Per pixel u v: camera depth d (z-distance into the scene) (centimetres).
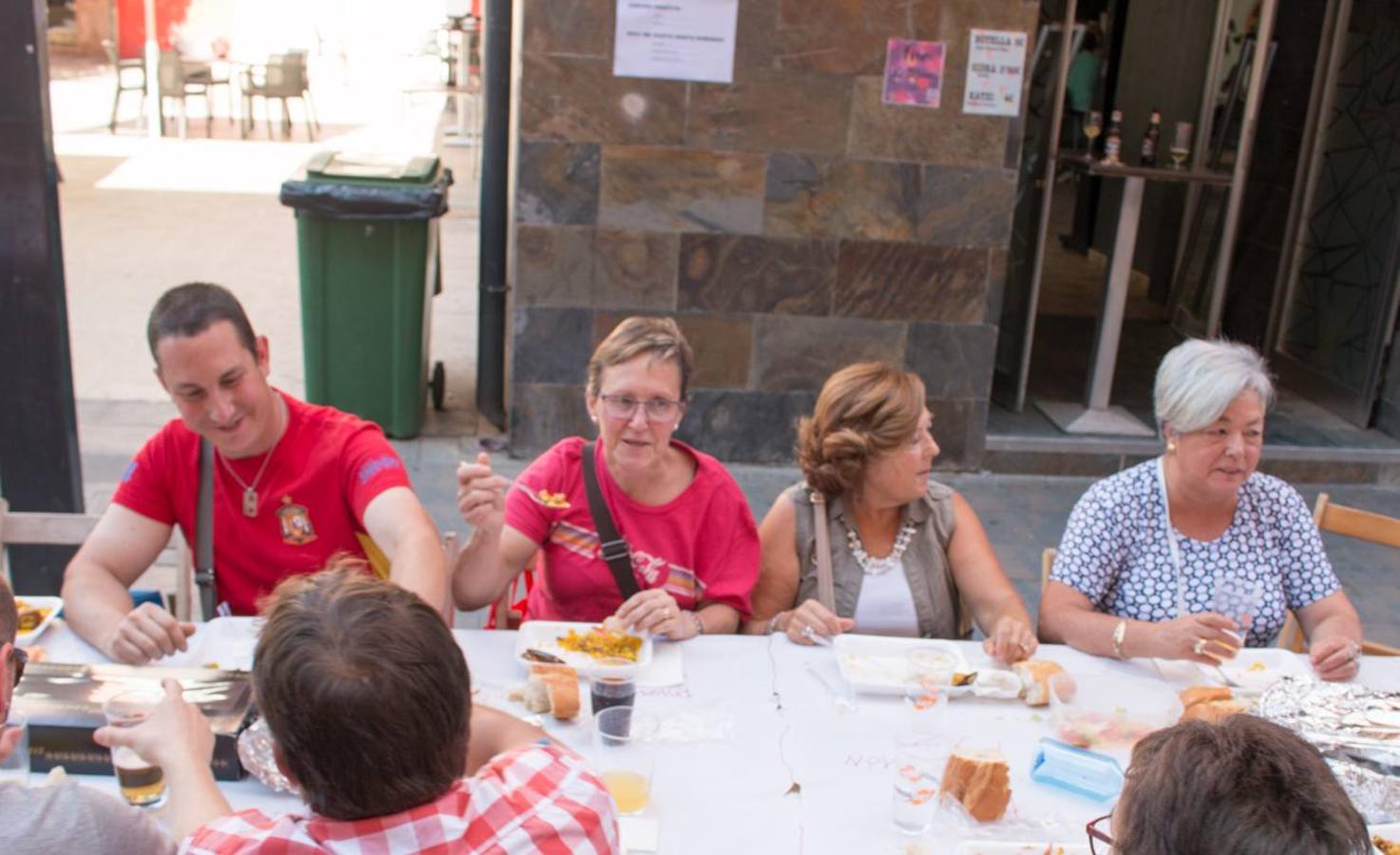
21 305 360
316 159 580
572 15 516
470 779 152
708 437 575
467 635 266
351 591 144
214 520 272
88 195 1067
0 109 345
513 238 577
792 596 298
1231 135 675
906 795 203
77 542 290
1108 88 879
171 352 247
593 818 153
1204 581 294
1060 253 1073
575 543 287
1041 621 294
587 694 243
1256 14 659
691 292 554
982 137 547
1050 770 223
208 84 1354
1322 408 688
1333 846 133
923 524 298
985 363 580
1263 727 146
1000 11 533
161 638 238
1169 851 138
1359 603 501
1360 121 663
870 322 567
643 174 537
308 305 564
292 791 205
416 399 582
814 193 546
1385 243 641
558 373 561
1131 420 631
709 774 218
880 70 534
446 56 1462
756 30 524
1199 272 777
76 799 156
